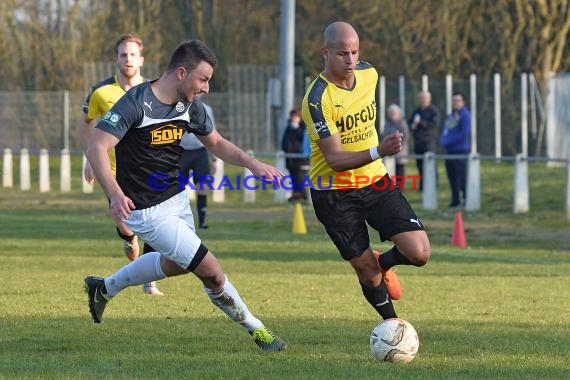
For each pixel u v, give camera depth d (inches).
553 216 1534.2
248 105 2743.6
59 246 1144.2
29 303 711.1
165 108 533.3
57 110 2748.5
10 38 3053.6
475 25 2662.4
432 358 525.0
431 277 904.9
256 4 3206.2
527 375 476.4
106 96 736.3
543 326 636.1
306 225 1459.2
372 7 2817.4
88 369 481.7
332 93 581.0
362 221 591.5
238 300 543.8
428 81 2466.8
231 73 2760.8
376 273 590.2
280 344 547.2
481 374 478.3
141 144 533.0
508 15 2568.9
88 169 701.9
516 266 999.0
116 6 3063.5
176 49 533.3
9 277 858.8
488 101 2377.0
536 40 2536.9
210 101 2763.3
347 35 574.6
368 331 611.2
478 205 1642.5
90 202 1899.6
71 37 3043.8
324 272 931.3
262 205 1788.9
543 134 2335.1
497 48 2625.5
